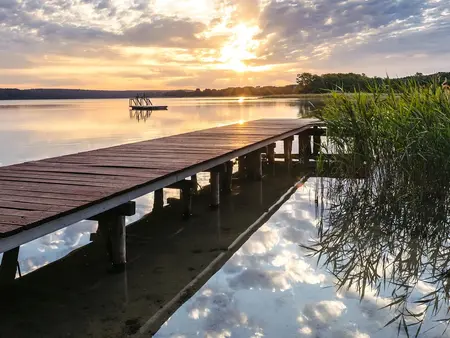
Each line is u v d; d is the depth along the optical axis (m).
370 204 5.02
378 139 5.02
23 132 14.73
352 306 2.72
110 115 26.91
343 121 5.32
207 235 4.27
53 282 3.23
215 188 5.23
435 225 4.25
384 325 2.49
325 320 2.56
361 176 5.20
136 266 3.51
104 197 3.11
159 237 4.25
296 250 3.78
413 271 3.25
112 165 4.39
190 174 4.38
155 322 2.61
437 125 4.48
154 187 3.77
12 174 3.99
